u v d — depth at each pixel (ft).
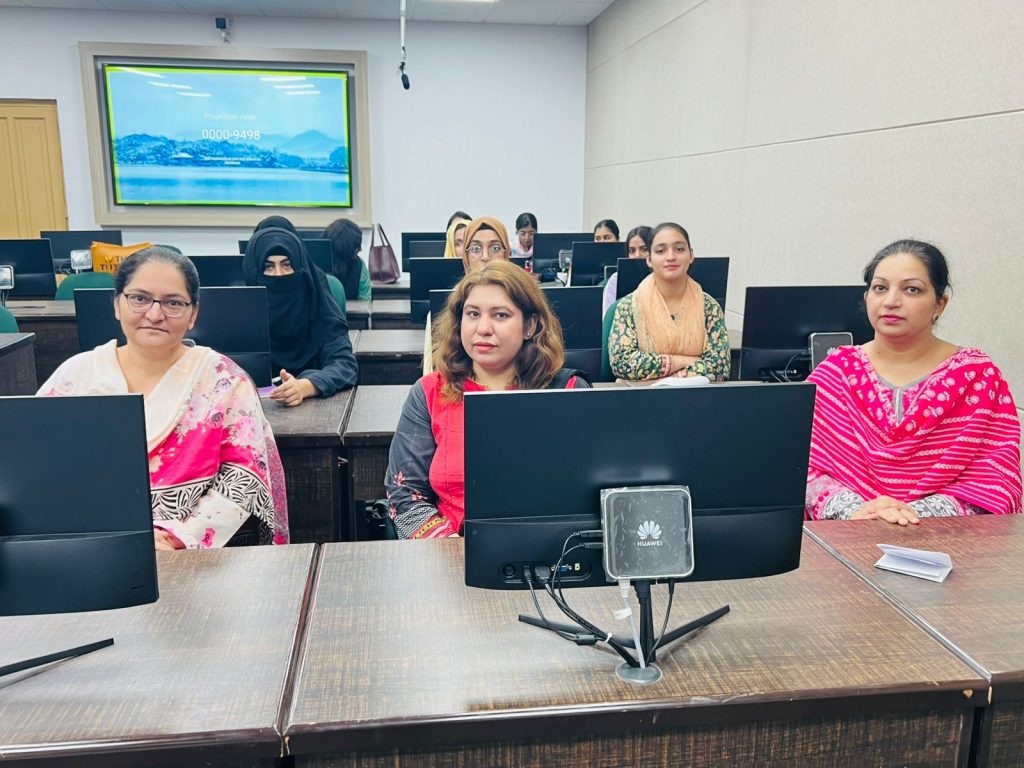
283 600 4.15
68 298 15.14
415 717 3.17
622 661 3.63
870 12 11.02
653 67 20.17
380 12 24.12
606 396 3.51
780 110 13.65
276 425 7.40
